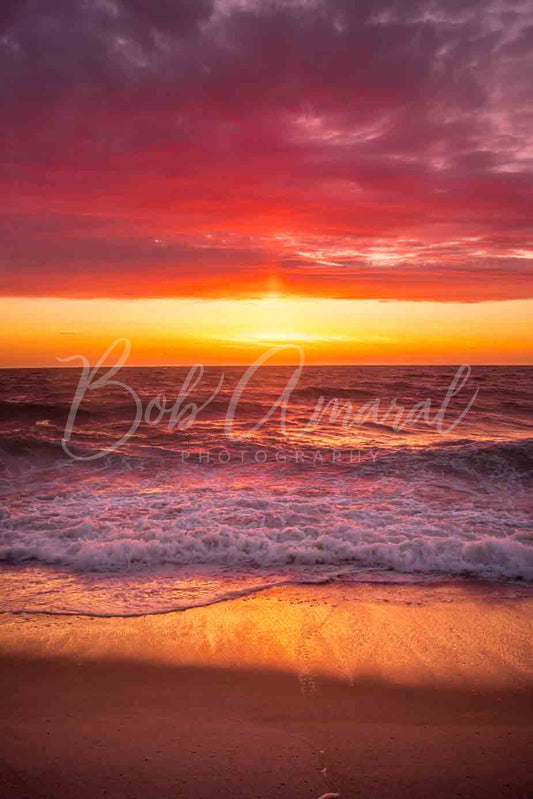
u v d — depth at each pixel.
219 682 3.38
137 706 3.09
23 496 8.80
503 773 2.50
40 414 17.45
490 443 13.24
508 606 4.74
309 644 3.94
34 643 3.90
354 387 28.42
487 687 3.33
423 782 2.43
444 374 45.81
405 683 3.38
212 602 4.78
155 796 2.34
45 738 2.76
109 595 4.93
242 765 2.55
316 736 2.80
